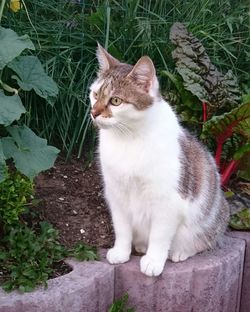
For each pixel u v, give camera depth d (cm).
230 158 101
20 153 82
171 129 76
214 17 119
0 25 101
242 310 93
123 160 75
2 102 81
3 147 82
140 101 73
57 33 108
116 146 75
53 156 84
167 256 81
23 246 79
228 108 100
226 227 89
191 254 84
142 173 75
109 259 80
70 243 85
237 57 117
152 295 80
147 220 80
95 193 96
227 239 90
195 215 81
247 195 101
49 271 76
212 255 84
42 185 96
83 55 109
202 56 101
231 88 101
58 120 104
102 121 73
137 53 110
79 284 75
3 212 81
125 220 81
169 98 102
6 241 81
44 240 81
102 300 78
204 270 81
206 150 85
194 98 101
